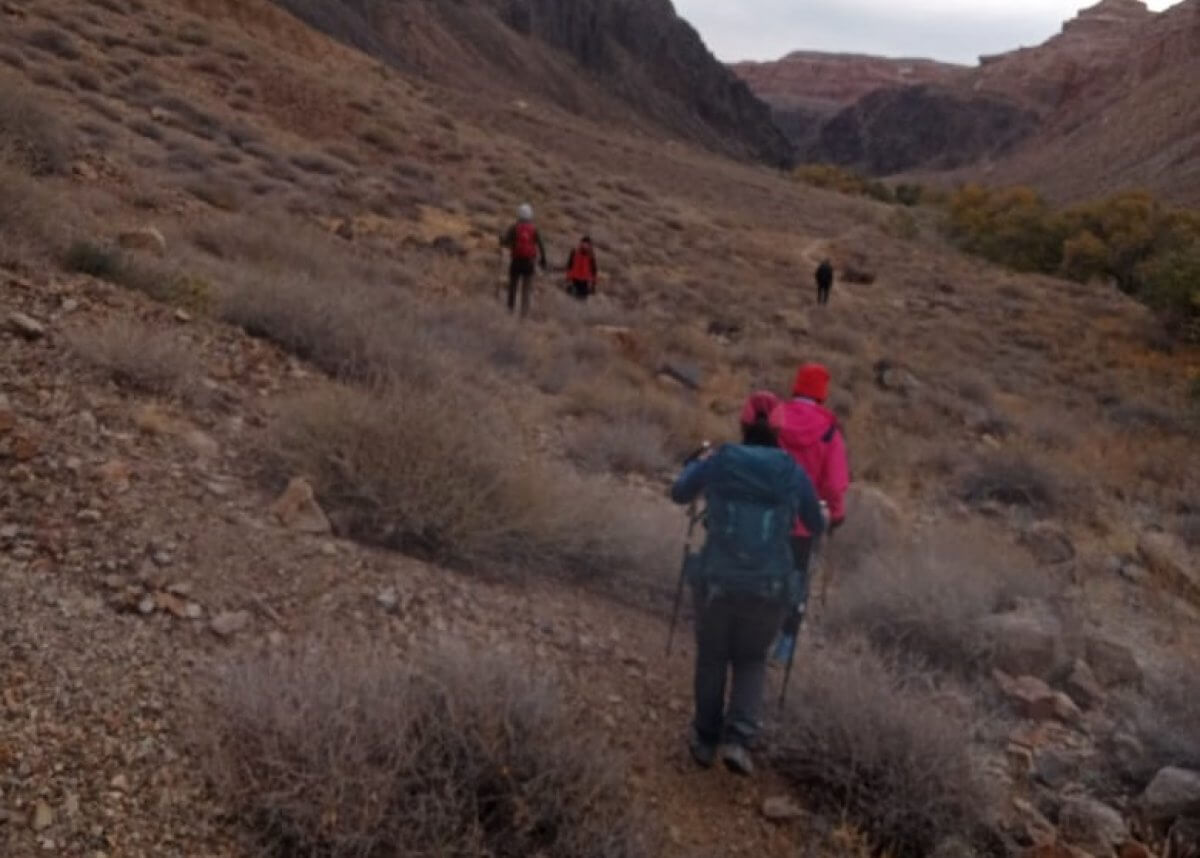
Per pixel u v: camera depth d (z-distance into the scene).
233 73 34.22
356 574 5.71
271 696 4.25
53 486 5.61
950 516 11.84
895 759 5.07
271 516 5.99
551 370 12.95
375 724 4.17
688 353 18.30
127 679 4.42
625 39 180.00
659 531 7.40
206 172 20.34
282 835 3.93
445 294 16.44
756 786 5.14
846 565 8.72
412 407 6.76
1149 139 160.88
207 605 5.07
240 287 9.92
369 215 24.66
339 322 9.45
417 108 44.56
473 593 5.97
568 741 4.45
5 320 7.24
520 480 6.86
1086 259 47.78
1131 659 7.78
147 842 3.77
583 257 20.75
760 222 49.72
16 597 4.70
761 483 4.95
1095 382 25.67
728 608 4.93
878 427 15.70
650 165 61.72
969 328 29.88
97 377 6.98
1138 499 14.95
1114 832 5.38
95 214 12.80
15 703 4.11
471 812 4.13
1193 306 33.22
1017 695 6.64
